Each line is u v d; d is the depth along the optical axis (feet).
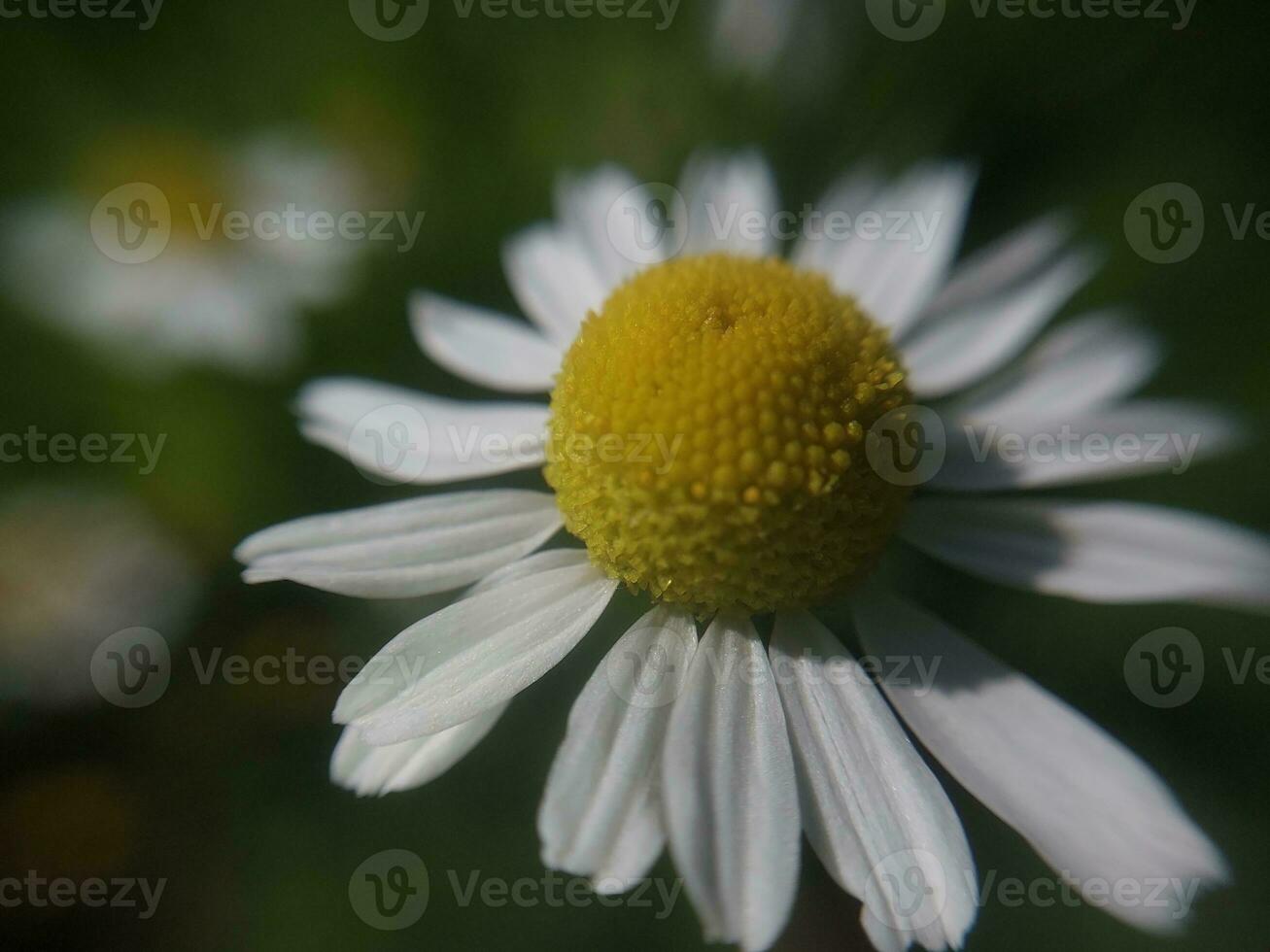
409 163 0.25
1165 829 0.15
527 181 0.25
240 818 0.22
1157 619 0.21
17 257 0.26
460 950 0.21
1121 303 0.23
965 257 0.23
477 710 0.16
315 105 0.27
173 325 0.25
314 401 0.18
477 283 0.24
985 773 0.16
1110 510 0.17
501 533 0.17
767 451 0.16
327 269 0.25
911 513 0.17
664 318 0.17
